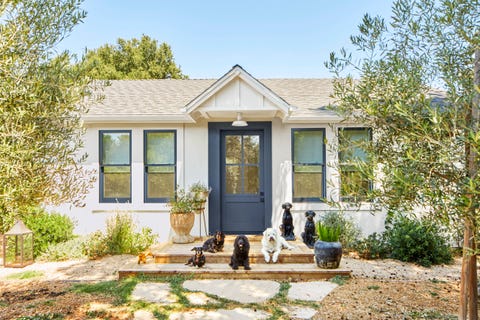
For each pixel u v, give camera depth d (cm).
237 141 934
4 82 317
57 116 363
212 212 918
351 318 445
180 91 1105
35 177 337
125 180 927
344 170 382
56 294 540
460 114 312
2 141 313
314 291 553
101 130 918
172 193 925
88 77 392
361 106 356
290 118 873
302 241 801
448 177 294
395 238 764
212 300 512
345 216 872
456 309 469
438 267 711
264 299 518
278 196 908
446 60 364
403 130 327
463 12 340
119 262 753
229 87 790
